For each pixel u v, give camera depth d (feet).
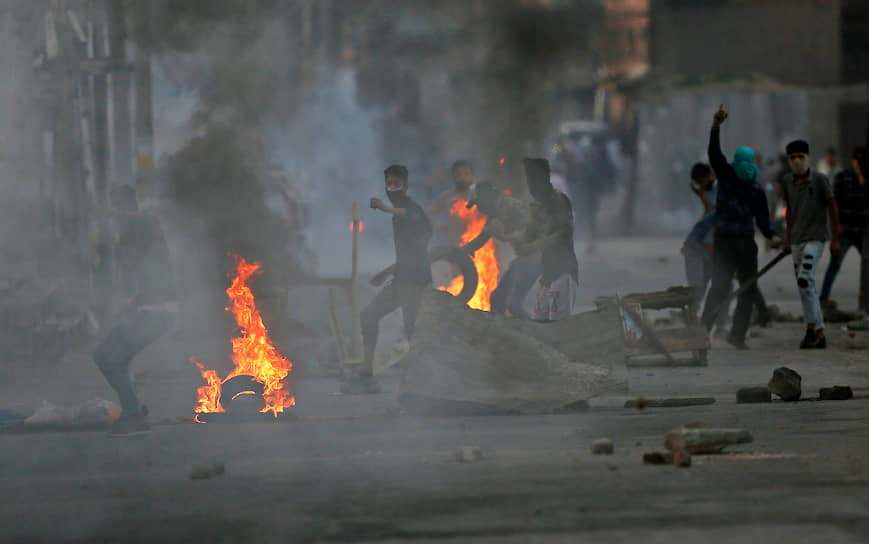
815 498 68.03
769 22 496.23
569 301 121.80
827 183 149.69
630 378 127.44
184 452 88.94
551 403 105.19
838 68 507.71
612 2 441.68
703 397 111.55
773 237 152.35
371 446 89.45
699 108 435.12
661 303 140.26
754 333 166.30
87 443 94.22
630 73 449.06
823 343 150.92
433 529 62.59
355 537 61.52
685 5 473.67
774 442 87.51
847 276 257.75
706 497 68.85
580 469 78.23
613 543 58.95
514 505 67.82
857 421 96.48
